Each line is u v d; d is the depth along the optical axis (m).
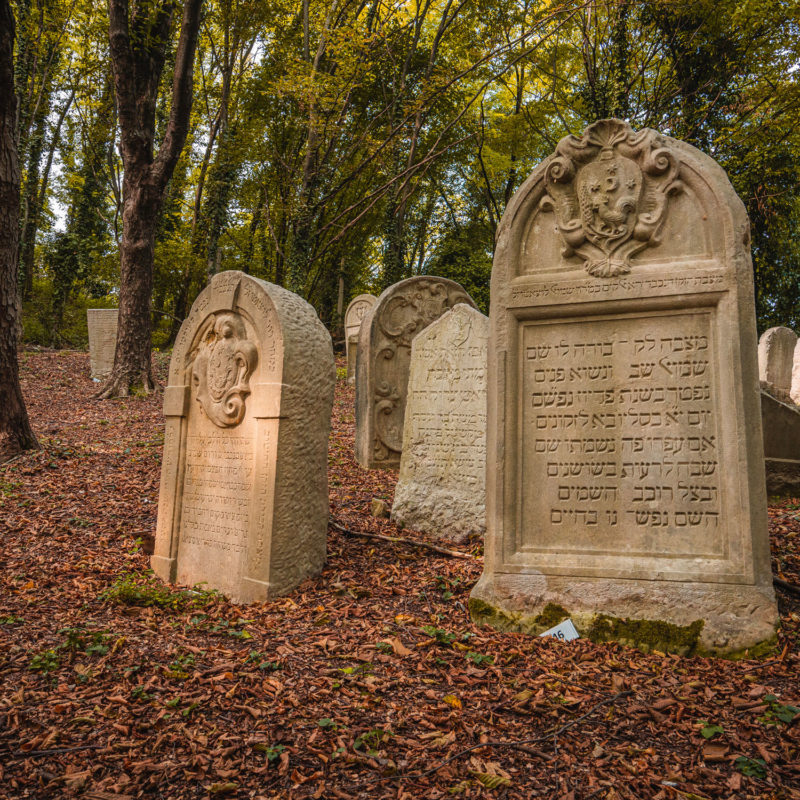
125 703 2.85
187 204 26.59
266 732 2.64
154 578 5.14
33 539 5.73
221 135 21.11
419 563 5.35
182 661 3.31
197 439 5.23
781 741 2.53
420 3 18.80
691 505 3.76
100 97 20.97
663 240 3.94
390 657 3.42
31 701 2.87
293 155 20.92
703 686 3.04
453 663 3.36
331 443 10.52
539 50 18.16
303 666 3.30
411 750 2.51
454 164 26.47
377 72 19.75
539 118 20.00
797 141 14.62
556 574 3.90
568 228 4.10
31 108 20.61
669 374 3.87
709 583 3.59
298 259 17.58
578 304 4.04
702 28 15.27
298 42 19.45
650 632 3.59
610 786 2.28
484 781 2.30
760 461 3.68
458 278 25.70
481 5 17.20
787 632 3.59
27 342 23.47
